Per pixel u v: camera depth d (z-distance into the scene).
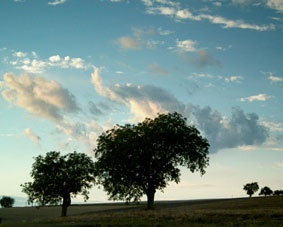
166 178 60.00
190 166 60.38
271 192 179.62
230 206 71.00
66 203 77.56
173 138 58.25
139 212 45.66
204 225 31.41
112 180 59.72
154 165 58.25
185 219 35.62
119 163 58.59
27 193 76.81
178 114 61.84
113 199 61.75
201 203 102.25
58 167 77.12
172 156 59.91
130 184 60.19
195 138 60.53
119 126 62.44
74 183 77.06
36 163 77.44
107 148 59.53
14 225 40.12
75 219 40.16
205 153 61.06
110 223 34.06
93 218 39.78
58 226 33.53
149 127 60.94
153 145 58.41
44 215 104.25
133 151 57.53
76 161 78.25
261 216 35.72
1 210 143.12
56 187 76.50
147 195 59.81
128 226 31.97
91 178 78.25
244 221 32.78
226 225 31.03
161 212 44.50
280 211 38.91
